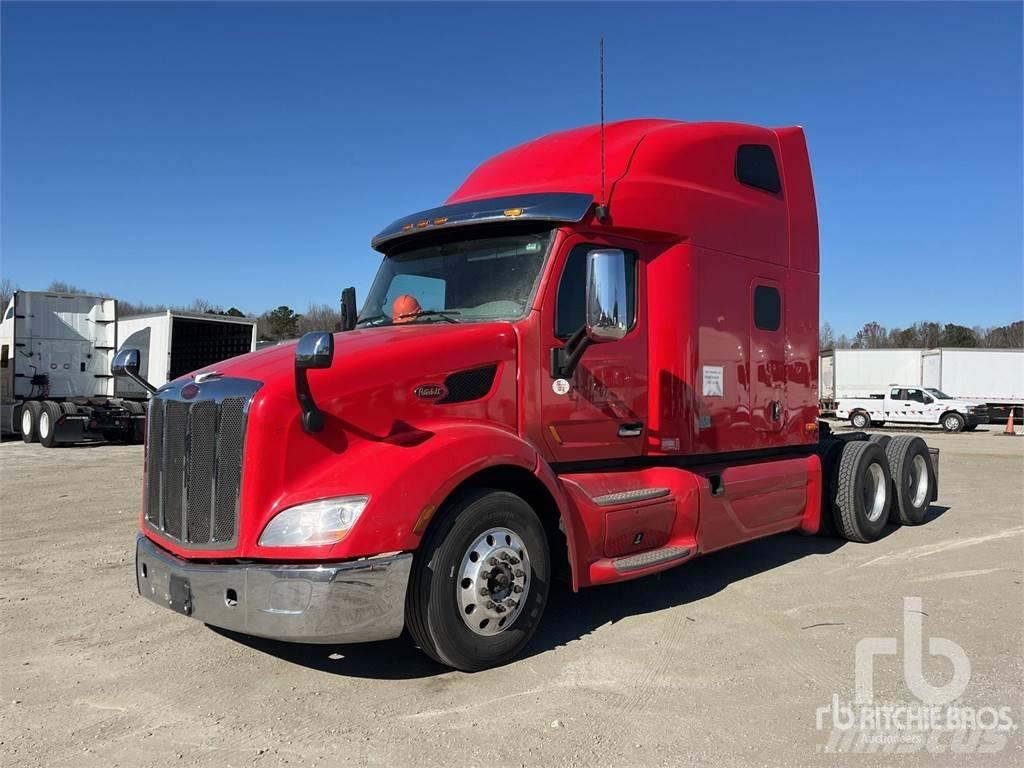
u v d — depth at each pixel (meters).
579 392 5.16
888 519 8.52
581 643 4.83
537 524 4.54
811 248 7.39
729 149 6.53
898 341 79.50
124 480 12.52
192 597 4.05
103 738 3.58
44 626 5.18
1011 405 34.59
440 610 4.07
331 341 3.80
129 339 21.34
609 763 3.34
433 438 4.23
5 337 20.02
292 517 3.87
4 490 11.38
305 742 3.53
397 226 5.75
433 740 3.54
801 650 4.71
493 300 5.14
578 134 6.16
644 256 5.72
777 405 6.88
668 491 5.55
